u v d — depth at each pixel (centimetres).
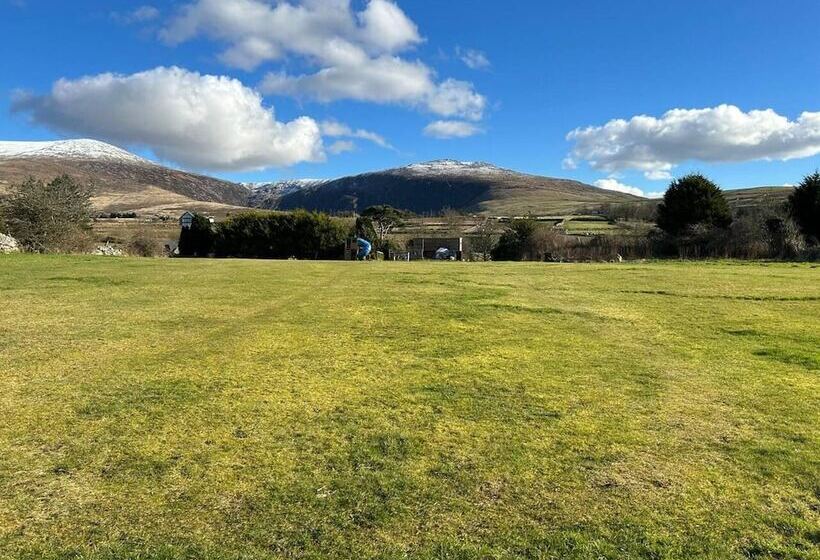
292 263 2062
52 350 629
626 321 879
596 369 598
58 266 1579
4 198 2839
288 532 291
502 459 375
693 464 372
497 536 291
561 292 1215
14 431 404
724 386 544
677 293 1205
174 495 324
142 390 498
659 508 318
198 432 410
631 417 455
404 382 539
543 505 320
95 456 369
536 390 521
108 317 826
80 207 3130
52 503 313
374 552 276
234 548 277
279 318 852
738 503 324
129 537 285
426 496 328
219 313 884
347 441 400
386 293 1155
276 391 504
